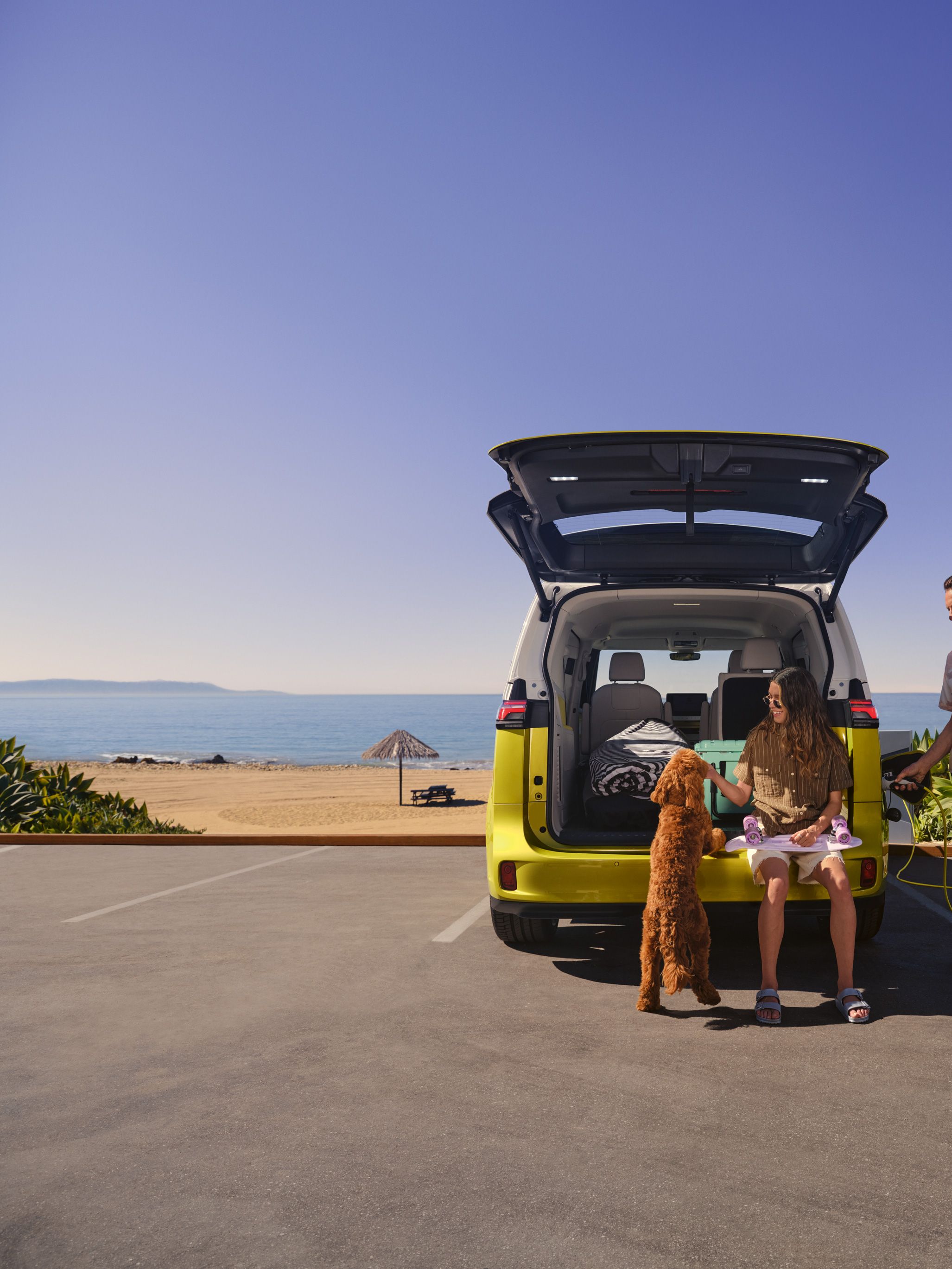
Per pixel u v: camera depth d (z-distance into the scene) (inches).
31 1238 94.7
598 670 283.1
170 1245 93.1
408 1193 102.3
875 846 173.8
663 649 279.1
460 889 284.2
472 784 1760.6
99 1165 110.1
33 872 323.3
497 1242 92.5
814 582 205.8
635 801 204.2
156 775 2082.9
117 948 215.0
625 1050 145.3
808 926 234.7
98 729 6033.5
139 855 361.7
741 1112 121.7
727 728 230.5
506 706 186.7
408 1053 145.4
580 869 174.4
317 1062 142.2
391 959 201.3
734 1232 93.4
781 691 167.3
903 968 190.5
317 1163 109.7
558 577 211.2
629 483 176.6
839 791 166.7
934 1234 92.5
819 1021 158.4
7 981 189.8
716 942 216.5
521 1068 138.3
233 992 179.3
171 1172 108.3
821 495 174.4
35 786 467.8
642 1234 93.4
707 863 170.9
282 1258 90.7
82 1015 167.3
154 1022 162.9
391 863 336.5
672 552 203.2
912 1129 116.1
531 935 206.8
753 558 201.6
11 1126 121.3
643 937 172.2
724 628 253.0
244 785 1781.5
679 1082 132.1
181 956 207.2
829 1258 88.7
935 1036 150.1
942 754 180.1
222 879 305.0
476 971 191.6
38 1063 143.9
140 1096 130.3
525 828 181.3
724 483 175.3
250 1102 127.8
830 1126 117.3
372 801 1378.0
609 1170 106.6
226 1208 99.9
